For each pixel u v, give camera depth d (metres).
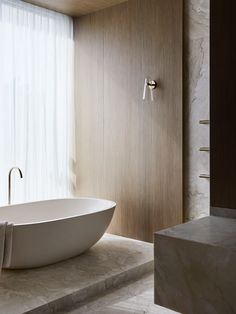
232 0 1.73
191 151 3.50
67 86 4.30
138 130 3.86
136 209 3.91
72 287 2.69
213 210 1.85
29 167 3.92
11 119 3.74
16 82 3.76
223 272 1.35
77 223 3.12
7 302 2.43
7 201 3.73
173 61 3.55
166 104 3.62
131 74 3.89
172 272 1.51
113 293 2.81
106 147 4.15
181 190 3.54
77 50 4.38
